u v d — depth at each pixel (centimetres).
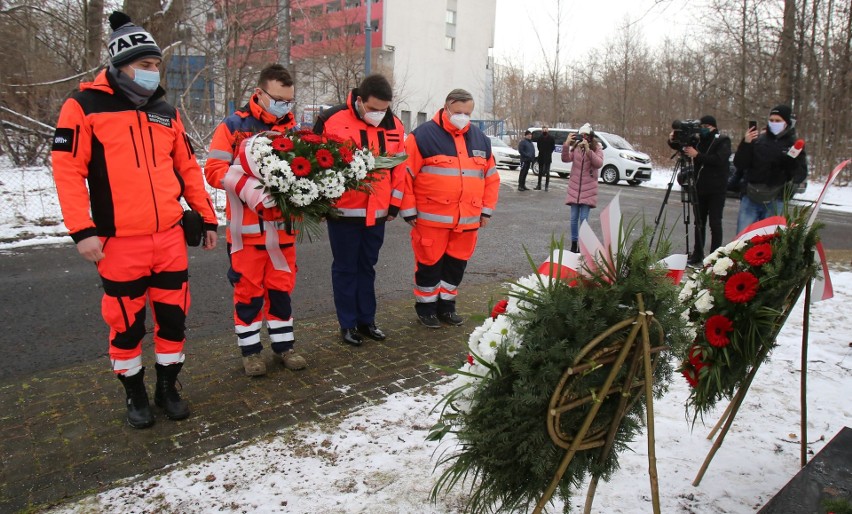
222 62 1304
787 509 212
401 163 445
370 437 325
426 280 500
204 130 1362
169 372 341
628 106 3494
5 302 565
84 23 1135
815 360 436
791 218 275
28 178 1195
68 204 289
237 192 363
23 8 1175
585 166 809
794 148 651
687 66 3023
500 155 2541
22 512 260
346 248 448
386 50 5088
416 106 5397
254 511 262
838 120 2158
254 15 1285
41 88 1223
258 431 330
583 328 182
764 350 275
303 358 425
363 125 440
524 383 180
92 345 457
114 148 302
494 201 514
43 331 486
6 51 1212
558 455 193
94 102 300
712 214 742
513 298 192
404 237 941
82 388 379
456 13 5544
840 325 518
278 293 408
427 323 508
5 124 1180
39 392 373
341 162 370
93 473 288
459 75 5700
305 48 2277
